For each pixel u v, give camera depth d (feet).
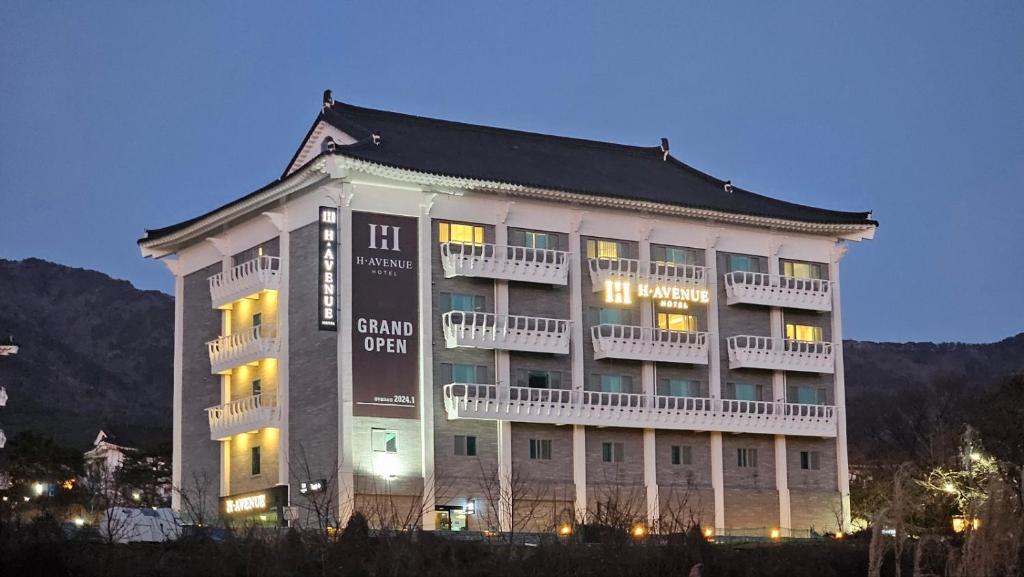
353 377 285.02
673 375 326.03
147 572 187.62
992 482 174.09
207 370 327.67
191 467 328.08
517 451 302.86
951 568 179.52
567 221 316.60
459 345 294.87
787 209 355.56
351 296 287.89
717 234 334.85
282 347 301.22
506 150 333.83
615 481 312.50
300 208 301.22
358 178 289.74
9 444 347.36
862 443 495.41
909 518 274.98
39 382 644.69
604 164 348.79
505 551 198.29
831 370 343.87
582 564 198.08
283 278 303.07
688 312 330.54
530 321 308.81
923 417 475.72
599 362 317.42
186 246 339.77
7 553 187.93
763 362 332.80
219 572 185.88
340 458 281.33
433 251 299.17
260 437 307.17
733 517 326.03
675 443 323.37
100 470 313.53
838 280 351.67
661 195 334.85
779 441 335.67
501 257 303.89
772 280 338.54
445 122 335.47
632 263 321.73
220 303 317.63
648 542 213.66
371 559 188.55
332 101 322.96
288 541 190.29
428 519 287.28
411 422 289.94
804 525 335.26
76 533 207.00
